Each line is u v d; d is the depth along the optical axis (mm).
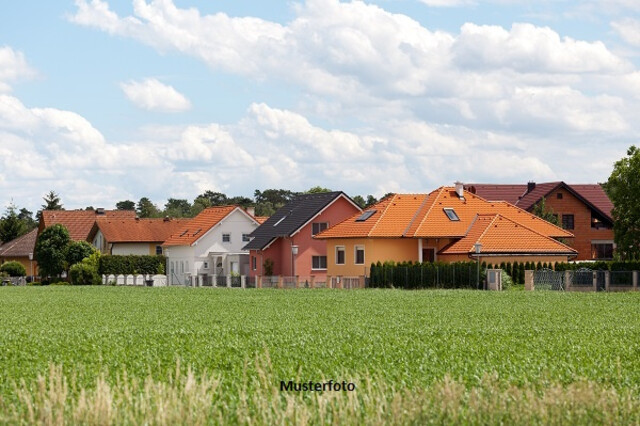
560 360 26453
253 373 24125
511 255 83062
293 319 43000
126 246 136625
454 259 86438
